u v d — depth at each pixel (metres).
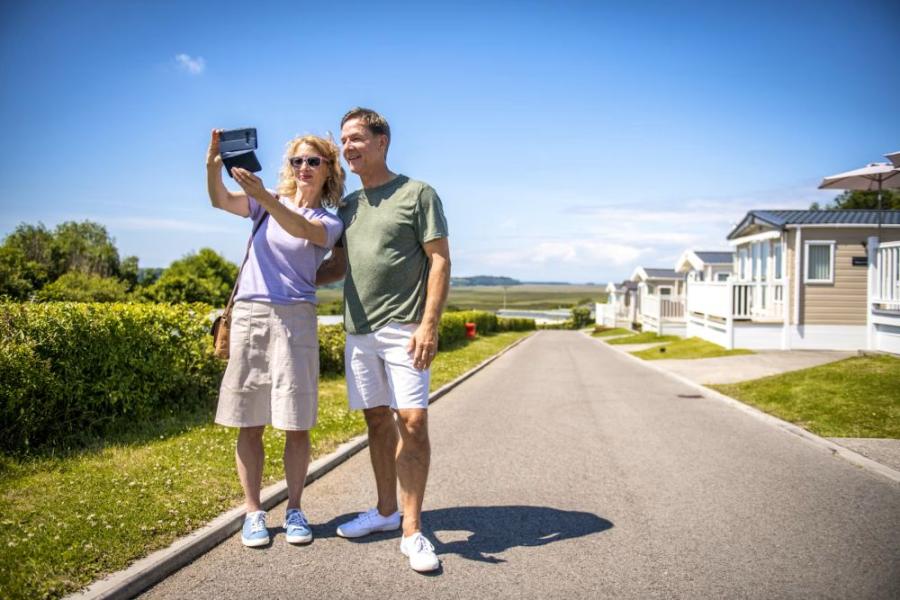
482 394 11.24
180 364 7.27
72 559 3.10
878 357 11.53
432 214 3.47
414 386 3.45
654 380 13.28
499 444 6.79
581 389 11.89
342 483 5.05
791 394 9.45
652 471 5.59
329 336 12.48
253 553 3.52
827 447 6.51
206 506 3.99
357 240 3.56
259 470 3.71
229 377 3.56
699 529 4.03
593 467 5.73
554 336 42.41
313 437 6.42
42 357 5.50
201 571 3.26
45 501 3.96
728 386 11.20
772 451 6.44
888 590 3.13
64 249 51.22
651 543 3.77
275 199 3.23
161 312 7.13
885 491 4.95
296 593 3.02
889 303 12.18
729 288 17.67
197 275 50.97
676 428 7.76
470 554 3.57
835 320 16.97
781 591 3.11
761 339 17.50
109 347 6.12
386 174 3.65
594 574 3.30
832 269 16.86
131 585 2.95
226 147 3.16
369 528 3.81
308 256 3.60
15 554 3.12
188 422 6.69
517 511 4.41
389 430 3.79
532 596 3.04
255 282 3.57
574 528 4.04
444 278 3.46
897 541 3.82
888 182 15.02
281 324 3.54
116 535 3.41
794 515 4.33
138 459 5.08
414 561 3.29
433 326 3.41
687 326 24.86
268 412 3.60
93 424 5.93
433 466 5.77
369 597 2.99
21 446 5.14
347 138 3.56
